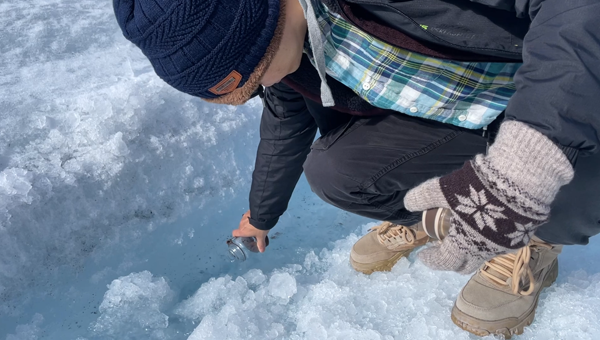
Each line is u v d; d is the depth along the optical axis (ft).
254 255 6.31
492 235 2.52
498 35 3.32
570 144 2.50
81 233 5.78
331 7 3.52
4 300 5.19
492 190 2.51
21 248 5.34
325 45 3.69
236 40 3.22
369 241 5.88
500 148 2.55
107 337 5.20
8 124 5.91
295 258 6.32
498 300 4.87
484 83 3.87
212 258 6.29
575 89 2.41
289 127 5.13
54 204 5.65
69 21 8.64
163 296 5.64
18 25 8.26
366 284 5.72
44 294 5.41
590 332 4.90
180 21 3.12
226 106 7.41
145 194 6.33
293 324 5.32
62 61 7.54
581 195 4.00
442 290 5.52
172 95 6.92
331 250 6.41
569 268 5.74
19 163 5.65
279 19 3.34
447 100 3.93
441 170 4.75
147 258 6.10
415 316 5.26
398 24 3.45
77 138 6.04
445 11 3.31
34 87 6.73
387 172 4.82
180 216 6.55
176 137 6.75
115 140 6.16
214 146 7.09
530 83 2.53
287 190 5.54
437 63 3.75
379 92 3.92
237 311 5.34
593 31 2.40
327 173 5.04
